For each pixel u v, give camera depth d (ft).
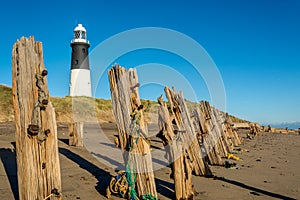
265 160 37.81
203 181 24.99
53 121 14.94
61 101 99.14
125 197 19.44
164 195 20.70
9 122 79.82
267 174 28.63
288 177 27.40
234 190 22.40
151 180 18.53
